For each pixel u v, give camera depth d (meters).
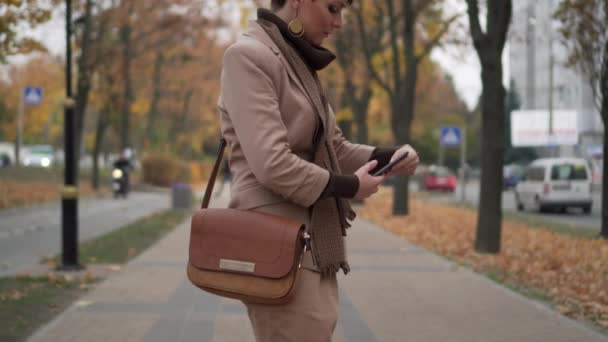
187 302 6.69
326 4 2.21
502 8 10.62
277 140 2.01
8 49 11.35
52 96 44.69
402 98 19.05
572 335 5.39
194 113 53.62
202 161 66.06
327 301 2.19
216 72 43.81
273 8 2.34
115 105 31.05
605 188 12.95
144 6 26.27
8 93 42.06
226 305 6.57
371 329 5.66
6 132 48.06
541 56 40.53
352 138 35.16
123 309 6.31
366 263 9.67
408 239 13.33
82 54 22.02
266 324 2.17
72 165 8.83
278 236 2.10
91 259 9.64
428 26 19.72
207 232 2.20
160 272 8.59
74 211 8.77
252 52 2.08
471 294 7.22
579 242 11.88
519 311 6.34
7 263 9.41
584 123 38.28
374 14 22.61
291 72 2.16
